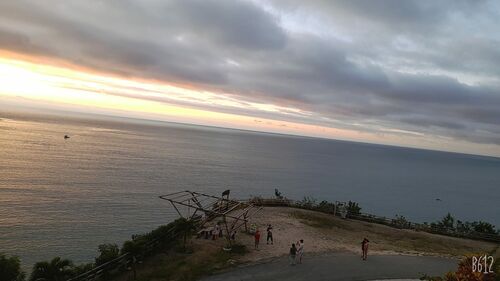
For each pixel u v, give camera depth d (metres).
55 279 20.45
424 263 29.00
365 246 28.75
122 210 83.31
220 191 117.94
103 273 22.56
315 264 26.89
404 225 44.31
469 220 118.62
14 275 19.23
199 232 31.14
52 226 67.62
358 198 138.00
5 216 70.75
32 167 126.69
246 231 33.56
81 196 93.06
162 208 88.00
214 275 23.77
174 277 23.08
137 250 24.50
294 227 36.69
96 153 187.50
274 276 24.14
